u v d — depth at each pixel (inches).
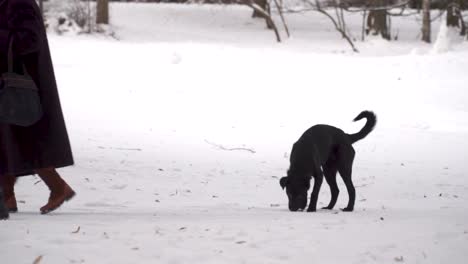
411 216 764.0
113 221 623.8
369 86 2763.3
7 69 621.9
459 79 2805.1
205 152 1673.2
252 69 3100.4
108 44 3764.8
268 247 519.2
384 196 1155.9
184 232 568.4
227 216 735.1
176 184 1200.2
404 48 4210.1
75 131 1882.4
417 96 2591.0
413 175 1413.6
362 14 5403.5
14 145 630.5
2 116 597.0
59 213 708.7
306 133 917.8
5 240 493.7
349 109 2432.3
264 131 2053.4
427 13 4473.4
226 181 1274.6
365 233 592.4
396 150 1775.3
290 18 5246.1
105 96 2527.1
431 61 3129.9
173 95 2600.9
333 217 743.1
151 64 3181.6
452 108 2429.9
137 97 2536.9
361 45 4237.2
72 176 1183.6
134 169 1341.0
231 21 5108.3
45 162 637.9
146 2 6003.9
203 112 2342.5
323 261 483.8
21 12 608.1
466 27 4879.4
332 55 3553.2
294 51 3833.7
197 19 5132.9
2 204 595.5
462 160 1635.1
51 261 444.1
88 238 517.0
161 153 1611.7
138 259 462.6
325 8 5108.3
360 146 1834.4
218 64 3201.3
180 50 3540.8
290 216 754.8
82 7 4628.4
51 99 640.4
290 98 2596.0
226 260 472.7
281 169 1473.9
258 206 983.0
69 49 3543.3
